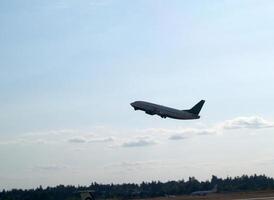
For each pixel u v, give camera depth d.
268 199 155.75
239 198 180.12
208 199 194.62
